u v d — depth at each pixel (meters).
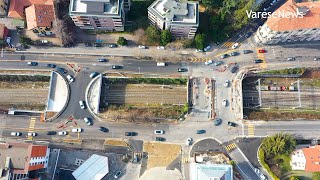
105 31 156.62
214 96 150.62
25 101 151.75
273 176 140.25
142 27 155.75
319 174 139.75
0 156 121.19
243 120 148.00
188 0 155.12
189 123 147.50
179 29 146.38
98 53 154.62
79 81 151.00
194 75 153.25
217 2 151.38
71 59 153.75
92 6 138.38
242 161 143.25
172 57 153.88
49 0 154.50
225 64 154.75
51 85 150.38
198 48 154.62
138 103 153.25
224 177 126.06
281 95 156.50
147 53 154.62
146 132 146.25
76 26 155.75
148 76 152.75
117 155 143.62
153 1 157.00
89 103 148.25
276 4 161.50
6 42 153.00
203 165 129.62
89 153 143.88
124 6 152.62
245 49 156.88
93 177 138.25
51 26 150.88
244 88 156.88
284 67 155.38
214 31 153.12
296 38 152.88
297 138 146.62
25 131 145.00
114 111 148.50
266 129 147.38
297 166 141.12
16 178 120.56
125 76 152.25
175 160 143.25
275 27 139.25
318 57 156.75
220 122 147.50
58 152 142.50
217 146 144.88
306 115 151.00
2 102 151.00
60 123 146.25
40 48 154.62
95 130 145.88
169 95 154.25
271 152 140.75
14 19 155.88
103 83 153.38
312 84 158.25
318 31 144.25
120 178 141.38
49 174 139.88
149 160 143.25
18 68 152.50
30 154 121.44
